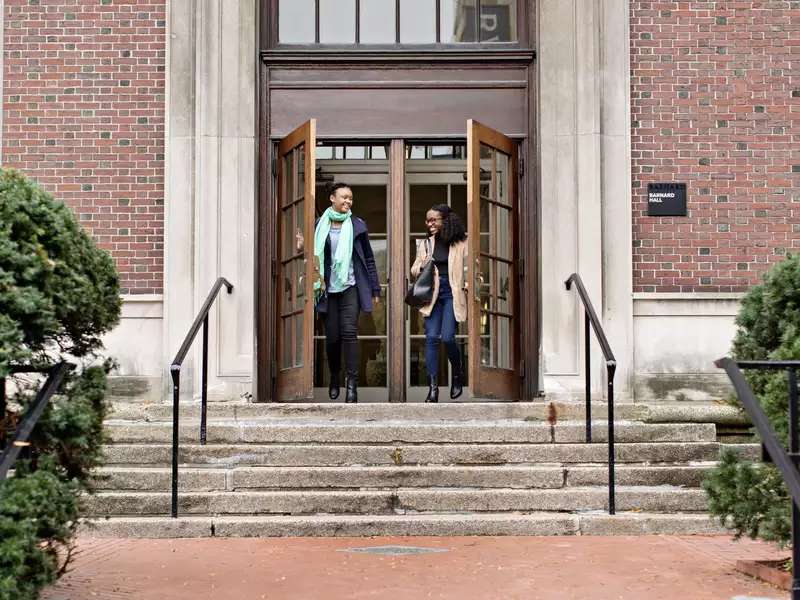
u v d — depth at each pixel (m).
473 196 10.20
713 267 10.33
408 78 10.95
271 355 10.69
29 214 4.96
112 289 5.47
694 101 10.43
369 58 10.90
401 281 11.00
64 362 4.94
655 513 7.76
